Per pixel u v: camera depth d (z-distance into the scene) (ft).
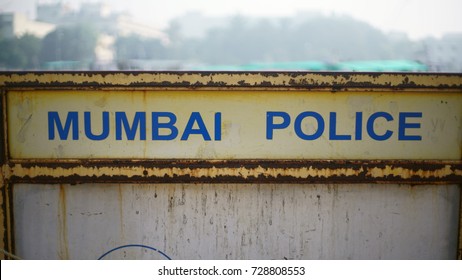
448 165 5.50
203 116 5.52
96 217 5.65
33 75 5.44
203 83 5.45
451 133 5.55
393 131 5.55
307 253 5.67
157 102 5.50
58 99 5.50
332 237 5.65
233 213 5.63
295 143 5.56
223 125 5.53
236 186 5.60
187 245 5.67
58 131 5.54
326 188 5.60
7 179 5.53
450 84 5.43
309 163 5.48
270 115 5.52
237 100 5.51
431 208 5.62
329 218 5.63
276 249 5.67
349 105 5.51
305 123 5.53
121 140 5.56
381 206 5.62
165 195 5.61
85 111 5.51
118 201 5.63
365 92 5.49
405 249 5.66
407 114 5.52
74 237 5.67
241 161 5.49
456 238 5.66
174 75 5.44
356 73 5.42
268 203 5.62
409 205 5.62
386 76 5.42
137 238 5.67
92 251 5.69
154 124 5.54
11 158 5.55
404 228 5.64
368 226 5.64
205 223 5.64
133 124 5.53
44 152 5.56
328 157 5.57
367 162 5.48
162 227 5.65
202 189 5.60
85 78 5.45
